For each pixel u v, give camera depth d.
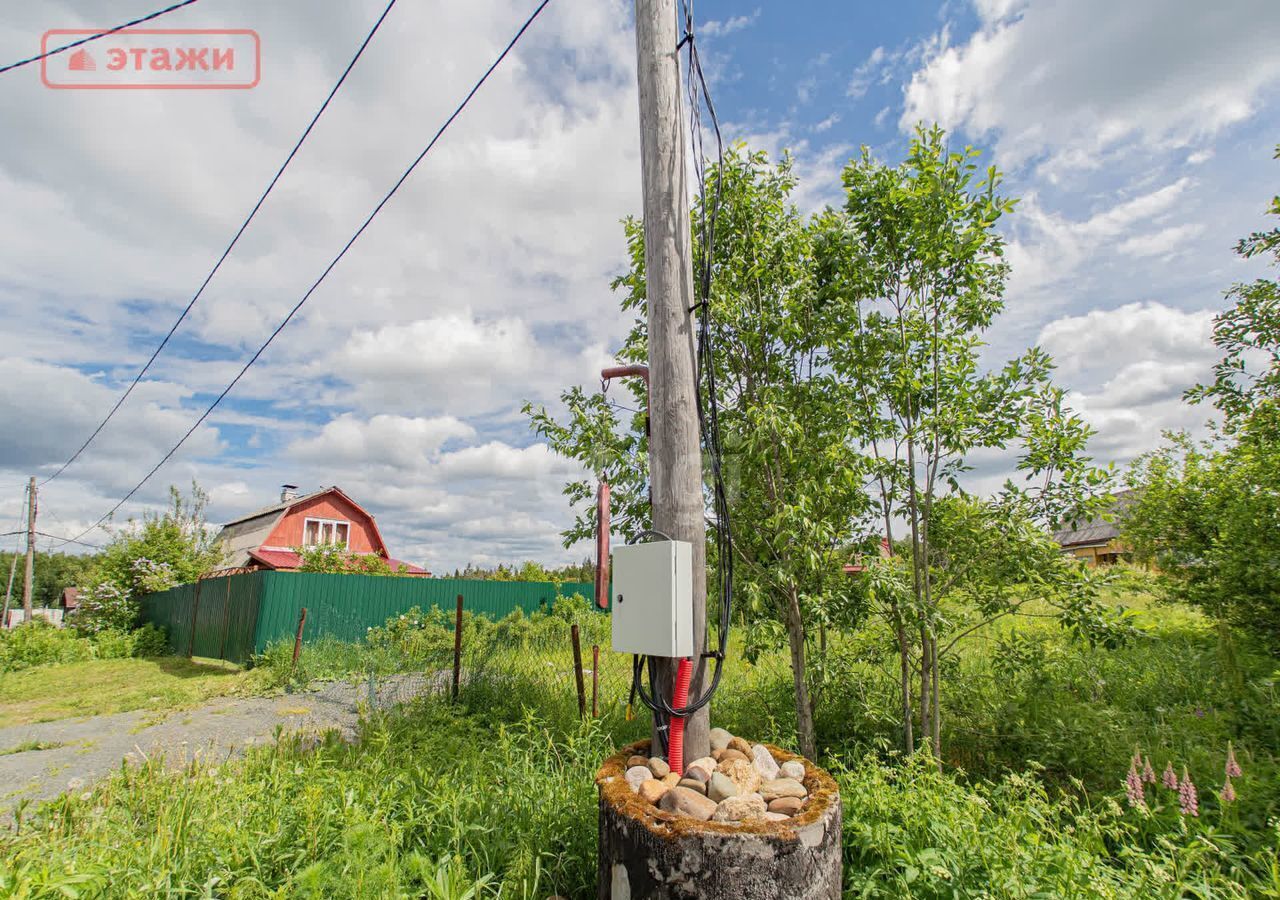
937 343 4.59
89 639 19.14
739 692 5.81
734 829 2.07
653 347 2.97
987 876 2.51
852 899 2.58
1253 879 2.71
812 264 4.86
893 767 3.75
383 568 22.52
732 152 4.81
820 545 4.43
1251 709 4.62
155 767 4.10
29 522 24.33
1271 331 6.09
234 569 24.94
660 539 2.76
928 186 4.37
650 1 3.19
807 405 4.81
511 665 7.68
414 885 2.80
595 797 3.38
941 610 4.63
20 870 2.38
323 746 4.88
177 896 2.62
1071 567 4.27
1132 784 2.93
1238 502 5.59
